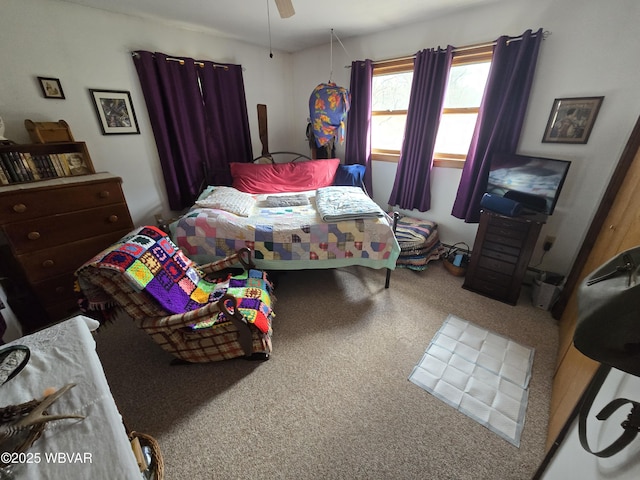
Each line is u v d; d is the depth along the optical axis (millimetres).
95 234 2156
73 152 2287
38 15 2066
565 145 2189
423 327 2018
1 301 1676
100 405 625
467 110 2650
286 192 3117
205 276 1952
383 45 2941
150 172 2930
